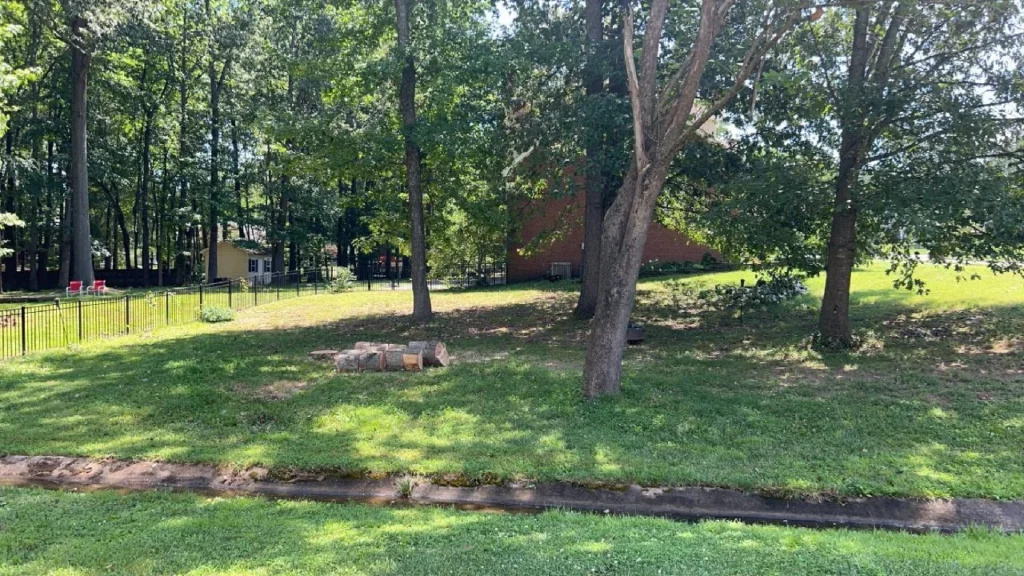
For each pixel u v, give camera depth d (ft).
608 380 26.76
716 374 30.73
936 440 21.34
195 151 125.90
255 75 114.21
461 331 47.11
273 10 86.58
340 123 52.39
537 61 44.65
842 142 34.68
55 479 19.63
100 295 81.51
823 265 38.93
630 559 12.32
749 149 40.24
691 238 62.39
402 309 61.98
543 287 78.02
